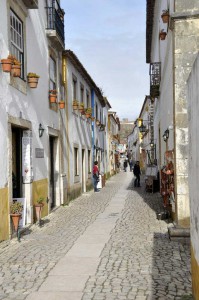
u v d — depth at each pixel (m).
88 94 23.98
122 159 78.38
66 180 16.14
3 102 8.87
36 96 11.84
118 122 52.78
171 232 8.73
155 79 16.50
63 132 16.03
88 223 11.29
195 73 4.56
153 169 20.95
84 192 21.56
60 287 5.73
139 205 15.39
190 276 6.19
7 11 9.29
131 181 32.22
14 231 9.29
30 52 11.41
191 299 5.18
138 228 10.38
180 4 8.98
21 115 10.20
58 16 14.20
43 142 12.59
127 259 7.26
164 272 6.42
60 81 15.67
